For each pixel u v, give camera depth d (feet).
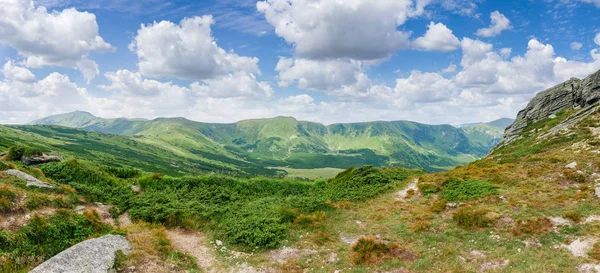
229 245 73.46
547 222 65.82
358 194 113.91
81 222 71.61
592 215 65.46
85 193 98.07
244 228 78.89
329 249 69.36
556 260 52.31
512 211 74.90
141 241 64.80
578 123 153.69
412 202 99.09
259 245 71.77
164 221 87.30
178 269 59.26
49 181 100.07
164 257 61.98
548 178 93.20
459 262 57.11
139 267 55.93
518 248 59.16
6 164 98.48
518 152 152.87
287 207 97.55
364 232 78.02
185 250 70.54
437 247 64.90
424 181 116.88
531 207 75.05
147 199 102.27
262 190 127.85
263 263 63.77
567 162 101.96
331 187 130.93
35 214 65.00
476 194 90.84
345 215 92.53
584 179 86.63
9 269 50.85
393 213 89.97
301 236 77.61
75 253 52.90
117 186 113.29
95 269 50.88
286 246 71.87
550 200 77.36
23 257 54.49
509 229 66.95
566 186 85.87
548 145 143.43
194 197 109.91
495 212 75.46
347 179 137.59
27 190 80.18
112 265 53.36
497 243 62.39
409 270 56.80
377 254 63.26
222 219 89.25
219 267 62.69
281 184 133.59
